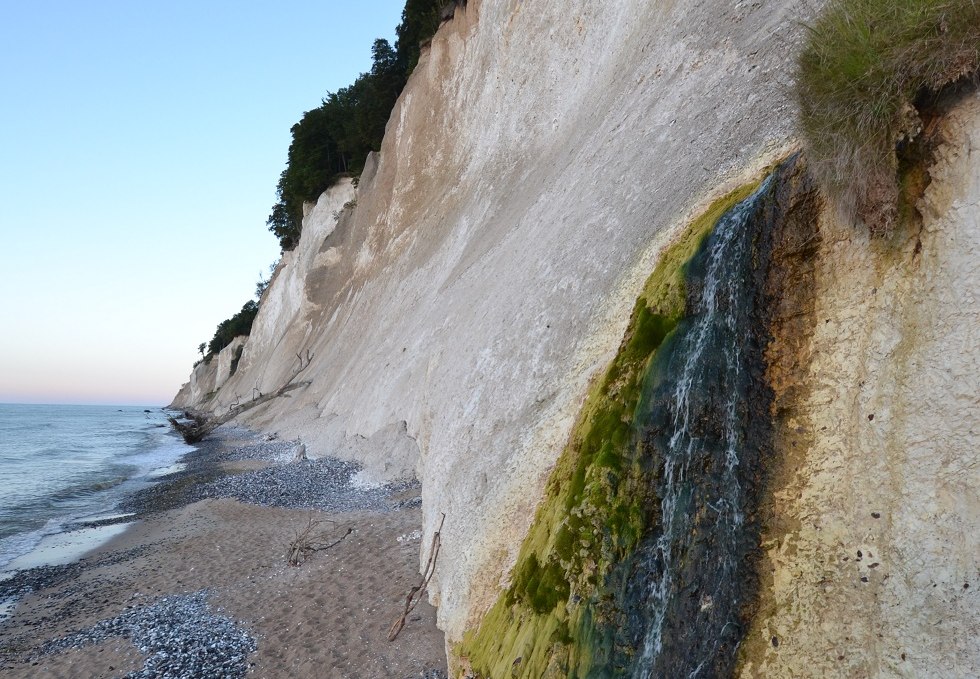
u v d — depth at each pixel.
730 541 3.80
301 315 42.09
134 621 9.30
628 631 4.09
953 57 3.30
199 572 11.30
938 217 3.38
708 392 4.22
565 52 15.89
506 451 6.89
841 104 3.74
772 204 4.26
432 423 9.84
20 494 21.16
